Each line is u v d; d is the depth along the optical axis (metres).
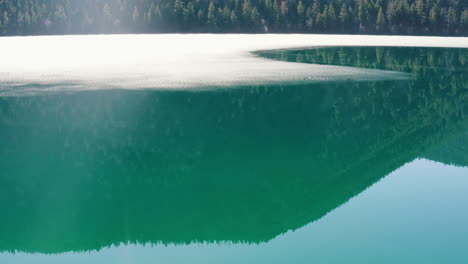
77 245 6.42
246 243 6.44
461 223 6.91
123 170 9.30
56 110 13.70
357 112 14.35
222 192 8.29
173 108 14.16
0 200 7.79
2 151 10.22
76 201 7.84
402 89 18.30
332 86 18.30
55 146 10.64
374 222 6.95
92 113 13.46
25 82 17.78
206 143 11.07
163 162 9.78
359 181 8.80
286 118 13.40
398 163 9.79
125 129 12.07
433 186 8.51
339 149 10.88
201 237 6.63
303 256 5.98
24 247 6.31
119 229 6.98
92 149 10.51
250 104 14.91
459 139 11.62
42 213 7.34
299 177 8.98
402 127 12.84
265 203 7.77
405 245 6.32
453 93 17.83
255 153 10.45
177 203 7.77
